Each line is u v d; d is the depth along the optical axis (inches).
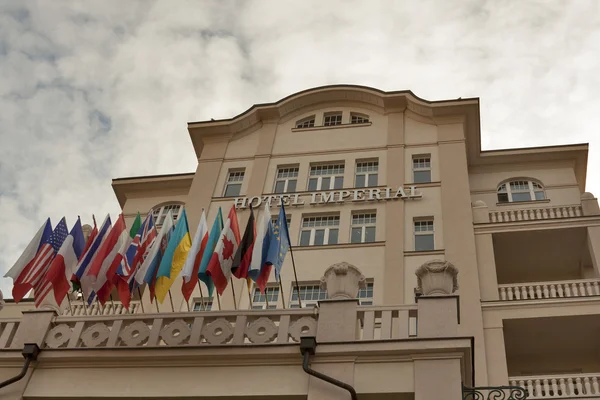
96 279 677.9
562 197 1061.1
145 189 1225.4
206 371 567.2
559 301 852.6
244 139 1163.9
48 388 581.9
